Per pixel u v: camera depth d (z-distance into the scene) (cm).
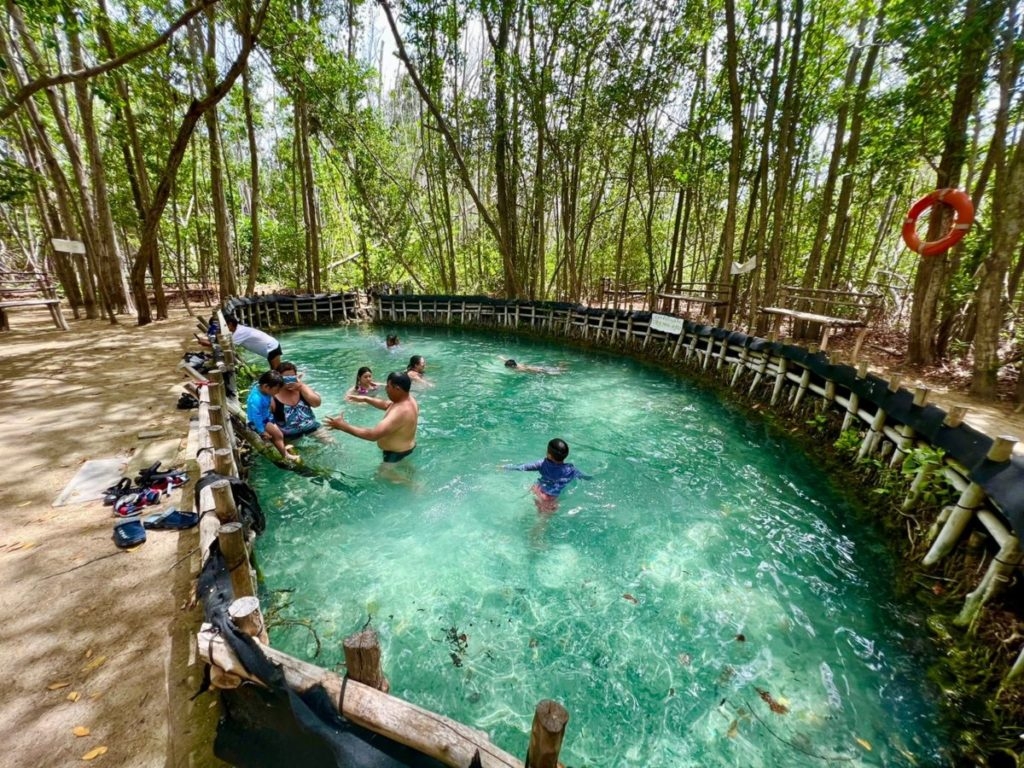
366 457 512
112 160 1487
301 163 1588
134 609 267
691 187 1288
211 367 727
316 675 188
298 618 315
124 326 1154
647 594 350
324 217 2120
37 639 245
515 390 841
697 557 395
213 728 204
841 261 1184
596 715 259
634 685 278
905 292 1306
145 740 199
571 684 277
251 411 501
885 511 451
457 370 965
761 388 793
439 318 1559
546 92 1204
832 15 877
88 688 221
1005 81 625
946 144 776
